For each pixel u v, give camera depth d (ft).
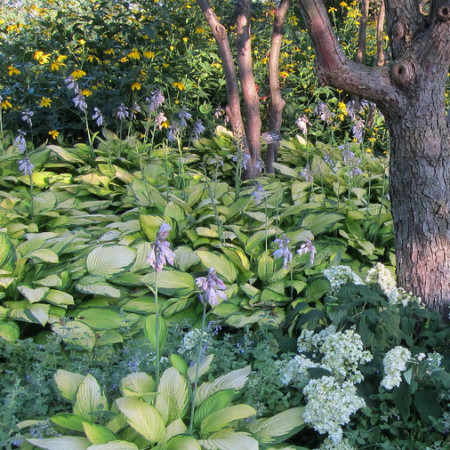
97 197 18.29
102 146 20.74
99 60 23.72
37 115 23.18
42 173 19.22
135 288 12.87
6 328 10.84
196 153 22.38
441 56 10.28
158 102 19.15
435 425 8.70
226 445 7.61
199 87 23.99
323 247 13.94
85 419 7.66
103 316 11.60
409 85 10.52
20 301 11.92
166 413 8.01
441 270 11.02
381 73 10.68
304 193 17.22
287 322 11.34
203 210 15.29
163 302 12.32
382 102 10.86
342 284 10.52
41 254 12.21
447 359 9.85
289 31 28.89
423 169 10.79
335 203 16.12
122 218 15.92
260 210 15.71
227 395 8.10
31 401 9.08
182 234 14.53
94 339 10.68
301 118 20.12
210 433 7.87
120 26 23.66
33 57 23.62
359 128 19.51
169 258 7.51
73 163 20.39
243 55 18.57
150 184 17.26
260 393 9.11
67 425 7.63
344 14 34.94
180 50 24.56
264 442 8.20
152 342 8.50
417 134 10.67
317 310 10.47
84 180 18.30
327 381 8.48
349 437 8.59
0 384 9.55
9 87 23.25
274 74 19.15
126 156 20.83
